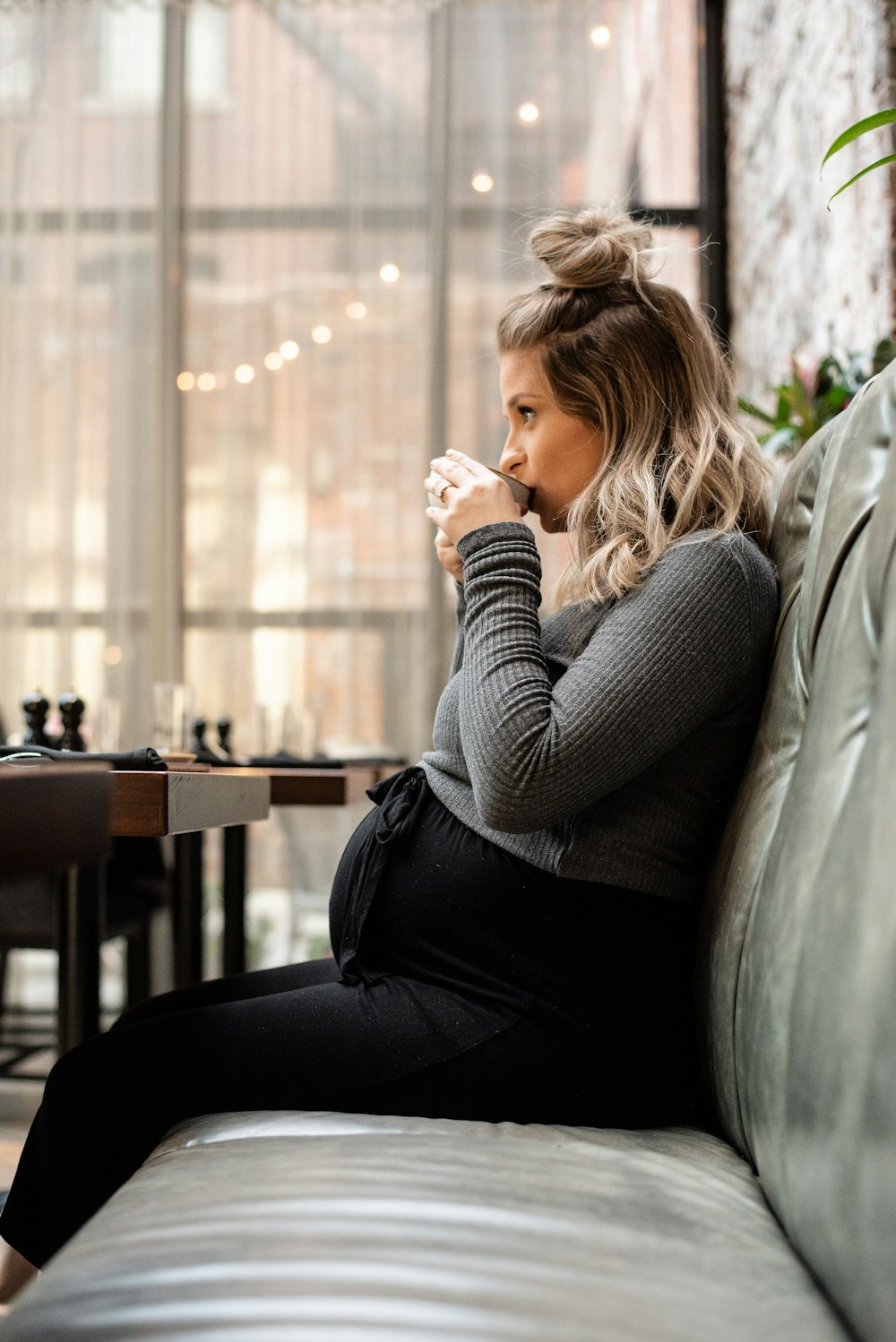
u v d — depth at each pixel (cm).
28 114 429
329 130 430
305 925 399
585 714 98
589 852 103
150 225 428
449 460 121
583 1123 101
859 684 80
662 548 107
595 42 428
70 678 417
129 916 242
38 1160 107
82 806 69
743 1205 80
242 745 416
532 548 112
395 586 419
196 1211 72
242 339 425
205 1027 104
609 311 121
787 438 242
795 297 338
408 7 430
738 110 410
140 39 431
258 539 421
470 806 109
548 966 102
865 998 64
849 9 280
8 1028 337
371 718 416
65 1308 60
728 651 102
